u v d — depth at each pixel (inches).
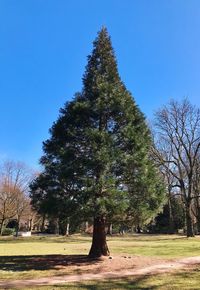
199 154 2102.6
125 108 802.2
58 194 756.6
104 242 828.0
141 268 711.7
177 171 2172.7
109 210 718.5
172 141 1921.8
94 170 742.5
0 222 2522.1
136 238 1793.8
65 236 2039.9
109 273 660.1
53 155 799.1
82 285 554.6
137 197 775.7
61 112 831.1
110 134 774.5
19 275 642.2
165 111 1931.6
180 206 2662.4
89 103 799.1
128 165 764.6
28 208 2495.1
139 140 781.3
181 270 692.7
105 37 881.5
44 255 921.5
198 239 1614.2
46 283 573.3
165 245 1235.9
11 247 1241.4
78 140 781.9
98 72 853.8
